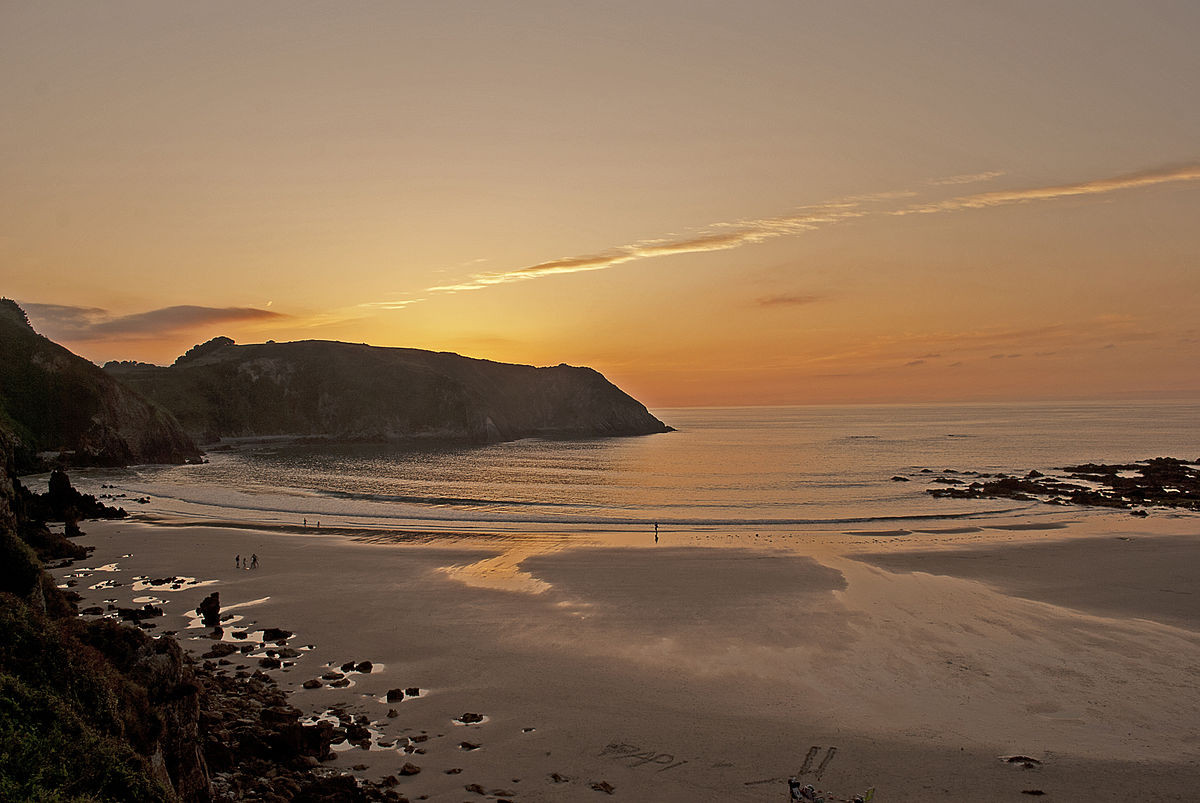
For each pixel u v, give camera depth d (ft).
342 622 111.75
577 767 66.95
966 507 246.06
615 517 226.79
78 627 58.23
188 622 111.14
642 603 121.70
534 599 124.77
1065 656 95.71
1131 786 63.82
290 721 73.61
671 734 73.92
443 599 124.98
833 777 65.51
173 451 438.81
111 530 195.83
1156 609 118.32
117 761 45.80
